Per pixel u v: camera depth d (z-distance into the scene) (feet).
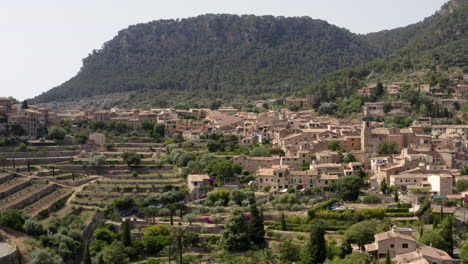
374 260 647.15
